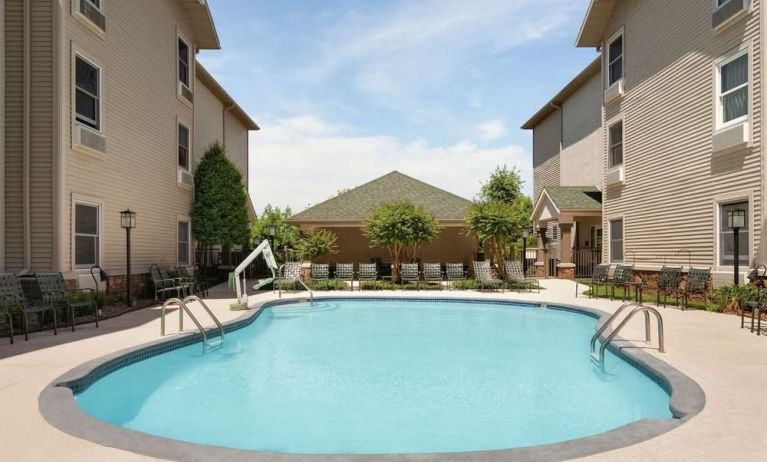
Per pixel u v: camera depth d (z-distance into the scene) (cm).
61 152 1020
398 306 1434
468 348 876
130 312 1117
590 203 2053
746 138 1041
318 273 1881
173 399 582
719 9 1115
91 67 1151
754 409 423
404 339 959
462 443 447
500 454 324
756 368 570
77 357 642
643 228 1459
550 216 2209
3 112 1006
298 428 486
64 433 367
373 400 576
